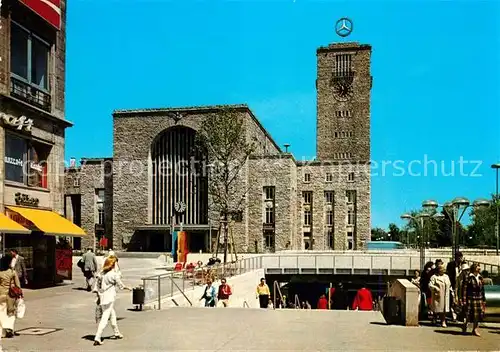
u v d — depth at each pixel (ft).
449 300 56.95
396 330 52.75
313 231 292.20
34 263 96.27
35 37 96.63
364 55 349.20
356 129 346.54
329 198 294.46
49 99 100.53
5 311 48.42
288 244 268.82
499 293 55.42
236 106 267.59
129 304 77.30
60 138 102.89
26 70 93.86
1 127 85.51
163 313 67.62
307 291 205.36
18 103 88.58
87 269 90.33
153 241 279.28
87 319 60.70
